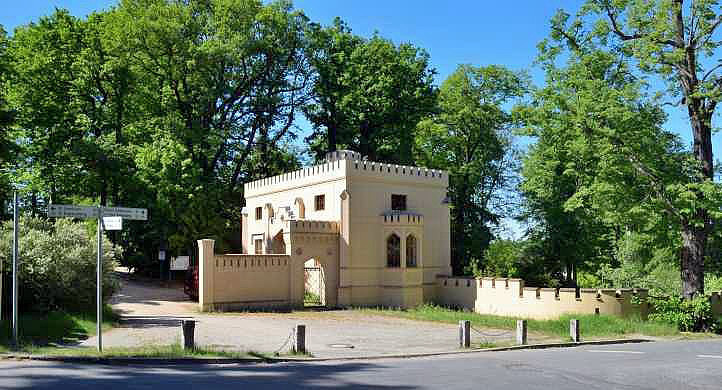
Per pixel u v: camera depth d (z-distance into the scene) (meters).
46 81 46.84
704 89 27.98
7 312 20.98
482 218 56.44
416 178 42.56
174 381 12.15
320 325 27.86
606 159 28.41
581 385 12.58
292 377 13.11
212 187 47.78
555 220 48.22
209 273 34.00
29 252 22.17
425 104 56.03
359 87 54.31
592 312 32.72
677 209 28.47
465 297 40.12
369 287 39.78
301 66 56.59
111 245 26.48
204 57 48.09
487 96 55.84
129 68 48.06
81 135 47.50
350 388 11.81
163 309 33.25
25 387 11.17
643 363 16.06
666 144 29.64
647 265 36.72
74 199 50.91
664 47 28.45
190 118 51.03
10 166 42.94
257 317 31.14
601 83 28.42
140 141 49.78
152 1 49.72
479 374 13.87
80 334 20.16
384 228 40.34
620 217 29.25
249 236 49.03
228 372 13.70
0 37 36.16
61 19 46.81
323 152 60.78
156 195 46.41
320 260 38.69
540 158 43.03
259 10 52.56
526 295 35.94
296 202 43.19
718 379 13.51
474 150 56.62
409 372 14.11
